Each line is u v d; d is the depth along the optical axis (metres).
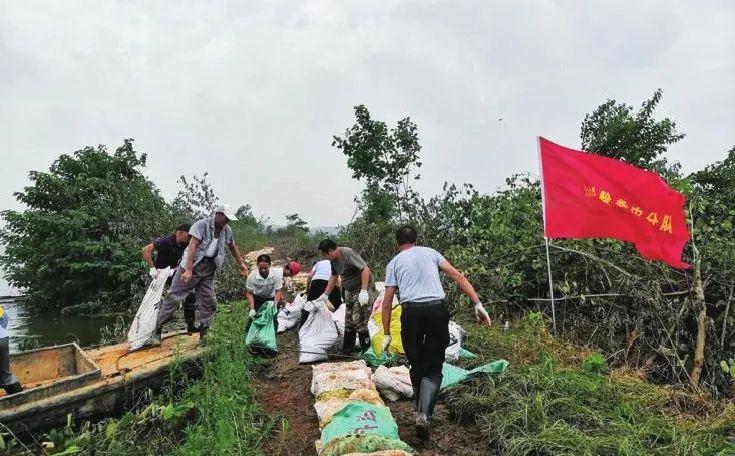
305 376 5.79
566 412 4.39
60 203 14.12
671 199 6.57
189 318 6.85
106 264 12.94
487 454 4.04
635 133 11.32
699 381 5.73
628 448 3.76
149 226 13.54
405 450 3.53
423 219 10.66
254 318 6.81
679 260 6.34
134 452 4.37
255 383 5.71
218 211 6.21
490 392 4.69
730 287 6.39
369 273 6.16
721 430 4.23
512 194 9.29
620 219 6.49
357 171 11.59
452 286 7.91
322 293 7.08
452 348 5.84
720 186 9.73
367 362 5.90
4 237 13.95
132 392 5.17
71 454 4.31
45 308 13.73
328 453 3.58
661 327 6.27
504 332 6.54
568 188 6.55
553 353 5.62
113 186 14.33
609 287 7.05
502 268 7.59
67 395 4.73
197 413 4.83
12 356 5.52
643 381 5.36
